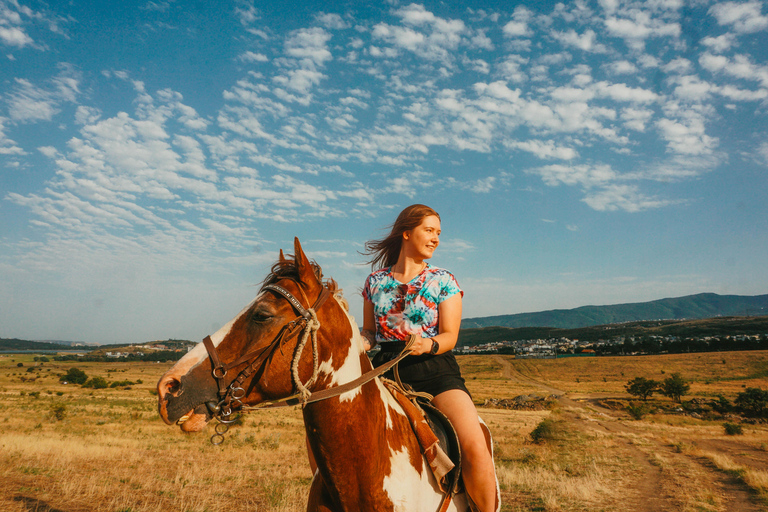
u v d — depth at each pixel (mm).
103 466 11500
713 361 151750
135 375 123250
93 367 168250
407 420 2359
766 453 23484
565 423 40188
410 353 2361
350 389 2021
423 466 2297
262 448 18172
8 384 80125
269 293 1988
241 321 1923
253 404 1870
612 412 65438
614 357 184375
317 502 2193
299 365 1912
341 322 2131
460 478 2441
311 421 1997
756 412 60844
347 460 2002
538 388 116562
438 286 2633
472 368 185125
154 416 30547
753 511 10398
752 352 161125
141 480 10031
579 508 10023
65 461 11477
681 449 23359
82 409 34438
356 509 2045
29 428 20922
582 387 120000
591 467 16531
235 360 1819
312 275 2080
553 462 17812
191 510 7809
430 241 2697
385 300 2703
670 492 12266
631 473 15578
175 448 16344
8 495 7785
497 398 82500
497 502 2512
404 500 2127
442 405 2553
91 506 7578
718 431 40125
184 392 1725
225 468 12859
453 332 2555
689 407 67625
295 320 1923
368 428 2066
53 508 7238
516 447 23891
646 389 84125
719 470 16469
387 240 2986
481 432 2473
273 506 8555
